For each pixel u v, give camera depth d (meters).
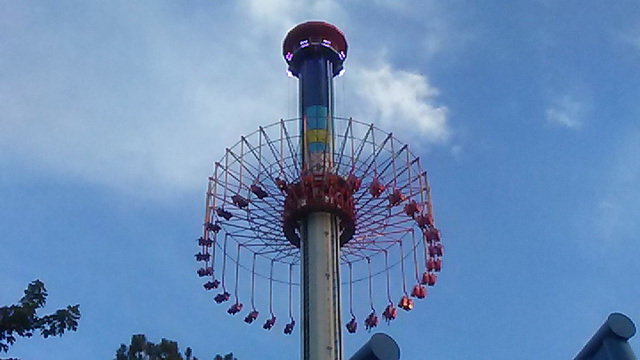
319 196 55.91
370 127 57.47
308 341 51.72
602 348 31.58
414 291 57.62
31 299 28.00
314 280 53.62
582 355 32.50
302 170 58.28
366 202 56.91
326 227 55.66
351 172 57.09
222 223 58.59
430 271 57.84
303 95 63.59
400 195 55.09
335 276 54.22
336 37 67.00
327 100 62.75
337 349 51.44
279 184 57.19
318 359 50.59
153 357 48.22
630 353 31.05
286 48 67.25
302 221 56.72
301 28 66.81
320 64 65.38
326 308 52.66
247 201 57.03
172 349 49.09
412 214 55.34
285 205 57.12
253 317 61.56
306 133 60.06
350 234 57.75
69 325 27.91
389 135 57.16
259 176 57.34
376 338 26.22
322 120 60.91
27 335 27.56
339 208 55.94
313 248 54.88
